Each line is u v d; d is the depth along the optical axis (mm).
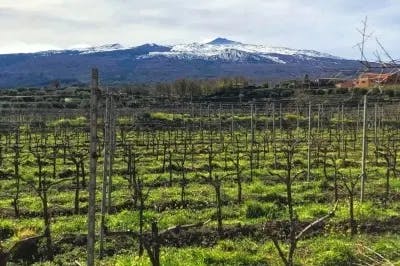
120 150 37844
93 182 8609
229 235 15695
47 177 27016
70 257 14000
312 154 35375
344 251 13938
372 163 31688
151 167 29734
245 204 19500
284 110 62656
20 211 18875
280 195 21078
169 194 21672
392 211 18609
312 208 18594
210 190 22609
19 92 73812
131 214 17422
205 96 74312
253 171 27953
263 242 15133
